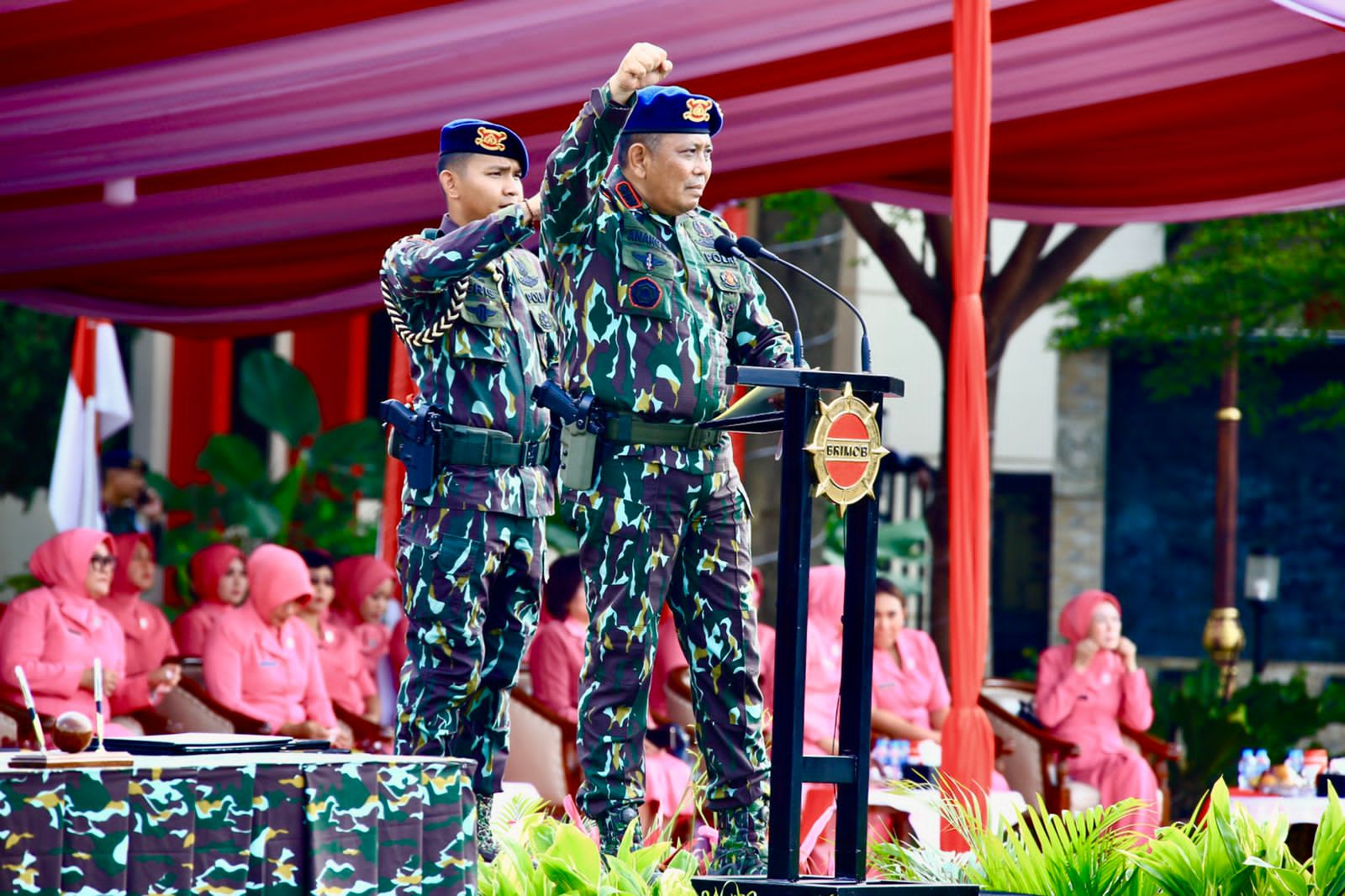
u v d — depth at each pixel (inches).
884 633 1123.9
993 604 2217.0
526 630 565.0
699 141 532.4
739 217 1312.7
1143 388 2197.3
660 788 1024.9
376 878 433.7
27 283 1347.2
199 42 880.3
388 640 1334.9
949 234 1381.6
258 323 1432.1
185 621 1222.9
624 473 529.0
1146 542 2190.0
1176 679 2167.8
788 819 483.2
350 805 431.8
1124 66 995.9
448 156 553.0
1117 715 1206.3
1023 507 2222.0
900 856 617.0
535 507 555.8
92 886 396.2
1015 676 1951.3
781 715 486.0
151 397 2059.5
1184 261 1743.4
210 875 410.6
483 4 856.9
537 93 970.1
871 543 492.1
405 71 928.3
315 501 1704.0
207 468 1644.9
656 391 527.8
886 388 486.6
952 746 674.2
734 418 515.5
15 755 419.5
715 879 489.4
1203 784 1301.7
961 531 679.1
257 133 1016.2
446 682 542.0
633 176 536.1
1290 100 1027.9
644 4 868.6
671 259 535.8
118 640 1053.2
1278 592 2103.8
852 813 494.0
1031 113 1061.1
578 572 1094.4
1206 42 966.4
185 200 1149.7
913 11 894.4
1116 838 616.4
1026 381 2222.0
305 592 1139.9
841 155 1095.6
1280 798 926.4
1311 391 2142.0
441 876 447.2
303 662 1157.1
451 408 543.8
